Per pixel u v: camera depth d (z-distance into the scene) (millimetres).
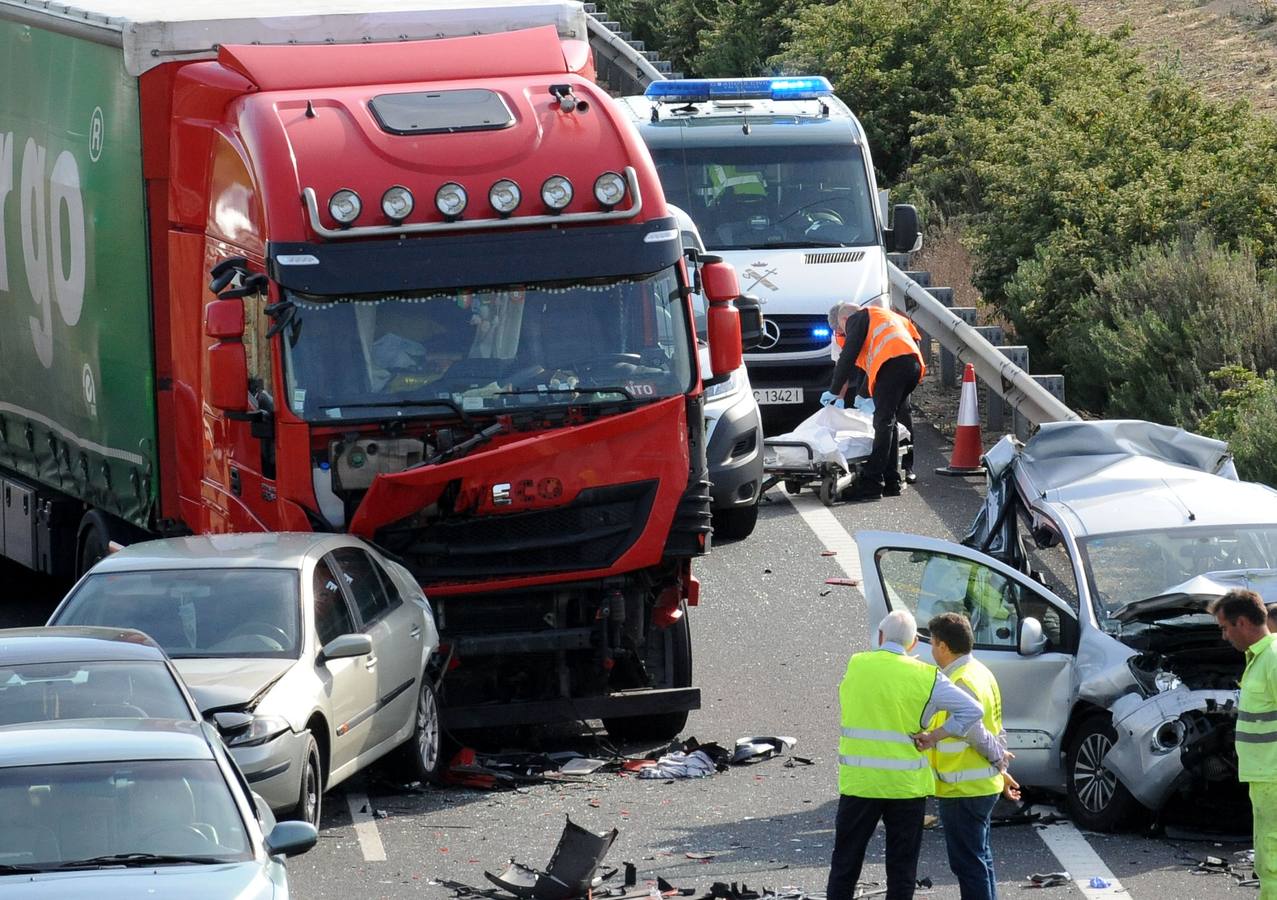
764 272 67188
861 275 67375
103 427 47656
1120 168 77250
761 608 52438
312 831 26016
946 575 37781
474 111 40906
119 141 45469
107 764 26172
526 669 43594
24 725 27688
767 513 61719
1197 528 39156
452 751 42625
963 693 29172
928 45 100688
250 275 39469
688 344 40969
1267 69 109312
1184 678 36906
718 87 74062
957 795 29703
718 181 69625
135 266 45062
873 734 29281
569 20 46531
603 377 40094
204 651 36000
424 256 39469
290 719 34031
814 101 73562
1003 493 43219
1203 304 66688
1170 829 36250
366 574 39281
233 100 41875
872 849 35000
